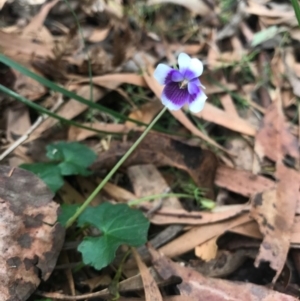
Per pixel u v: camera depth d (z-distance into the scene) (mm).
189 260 105
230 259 104
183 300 94
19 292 88
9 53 132
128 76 131
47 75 133
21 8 145
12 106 126
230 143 123
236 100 132
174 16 149
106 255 92
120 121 127
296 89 131
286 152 118
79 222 98
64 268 99
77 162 111
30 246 91
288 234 101
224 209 110
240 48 141
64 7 146
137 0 149
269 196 105
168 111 127
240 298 94
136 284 97
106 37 142
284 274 101
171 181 118
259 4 147
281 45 139
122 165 118
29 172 97
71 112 126
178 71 91
